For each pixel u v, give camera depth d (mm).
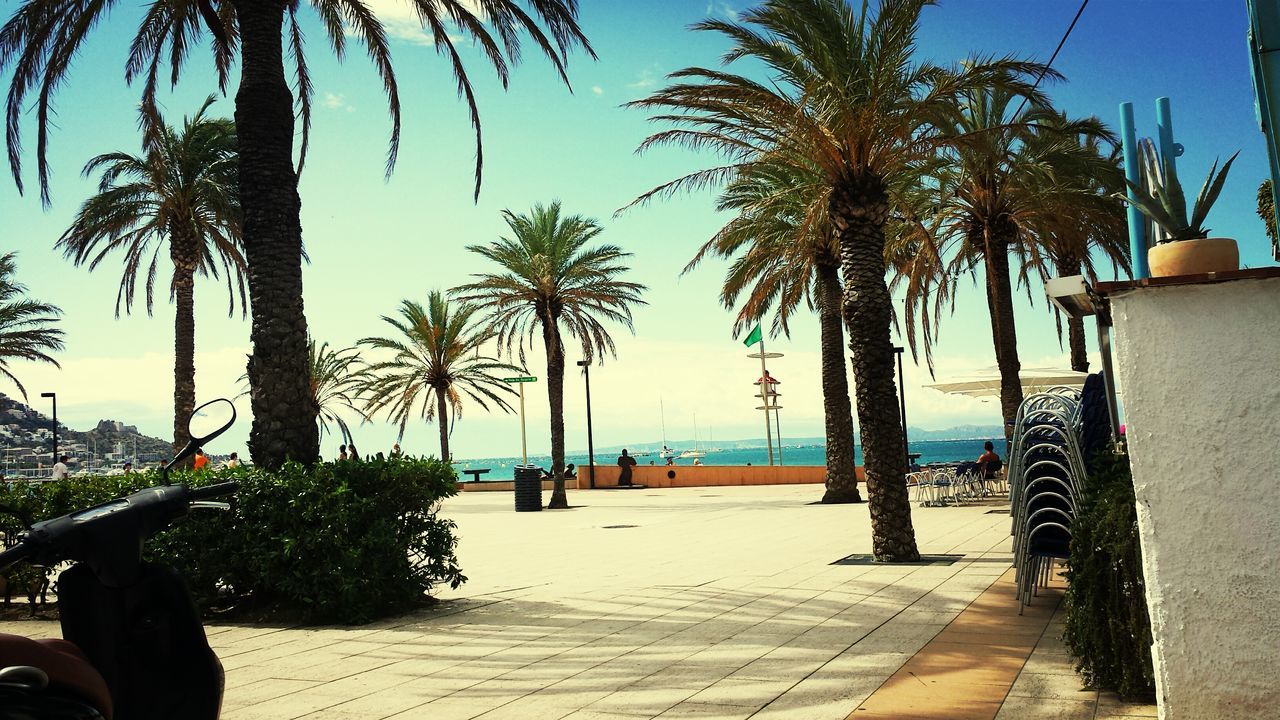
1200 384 3688
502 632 7469
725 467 41219
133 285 27938
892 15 11602
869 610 7734
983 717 4500
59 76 12062
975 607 7637
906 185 18531
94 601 2818
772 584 9578
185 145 25281
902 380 36344
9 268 38125
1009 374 19953
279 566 8281
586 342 31609
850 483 23766
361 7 13688
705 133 13781
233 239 26938
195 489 3070
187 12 13625
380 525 8453
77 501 9125
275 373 9633
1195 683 3648
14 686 2223
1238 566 3598
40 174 12023
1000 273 20156
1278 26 3818
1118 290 3828
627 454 42375
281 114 10086
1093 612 4793
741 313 22781
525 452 42406
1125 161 7113
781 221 22281
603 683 5555
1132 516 4559
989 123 19406
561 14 12477
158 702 2887
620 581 10438
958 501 22094
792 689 5227
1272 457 3566
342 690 5637
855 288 11938
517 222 30438
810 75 12484
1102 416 7066
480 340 31391
